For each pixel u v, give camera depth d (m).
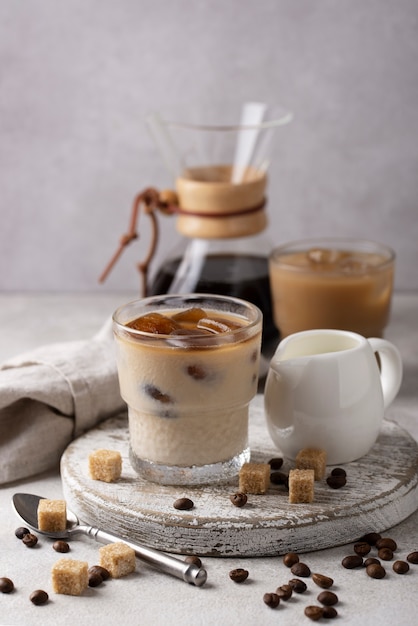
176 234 1.51
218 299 1.06
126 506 0.98
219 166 1.27
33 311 1.45
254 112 1.30
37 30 1.45
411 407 1.18
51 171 1.50
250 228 1.25
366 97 1.44
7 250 1.53
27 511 1.01
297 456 1.02
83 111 1.47
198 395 0.99
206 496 1.00
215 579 0.95
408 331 1.36
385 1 1.41
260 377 1.21
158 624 0.90
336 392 1.02
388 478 1.02
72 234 1.52
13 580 0.95
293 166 1.47
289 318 1.21
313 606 0.91
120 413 1.13
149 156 1.48
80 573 0.93
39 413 1.09
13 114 1.48
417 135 1.45
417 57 1.43
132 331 0.99
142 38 1.44
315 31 1.43
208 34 1.44
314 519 0.97
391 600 0.92
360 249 1.26
